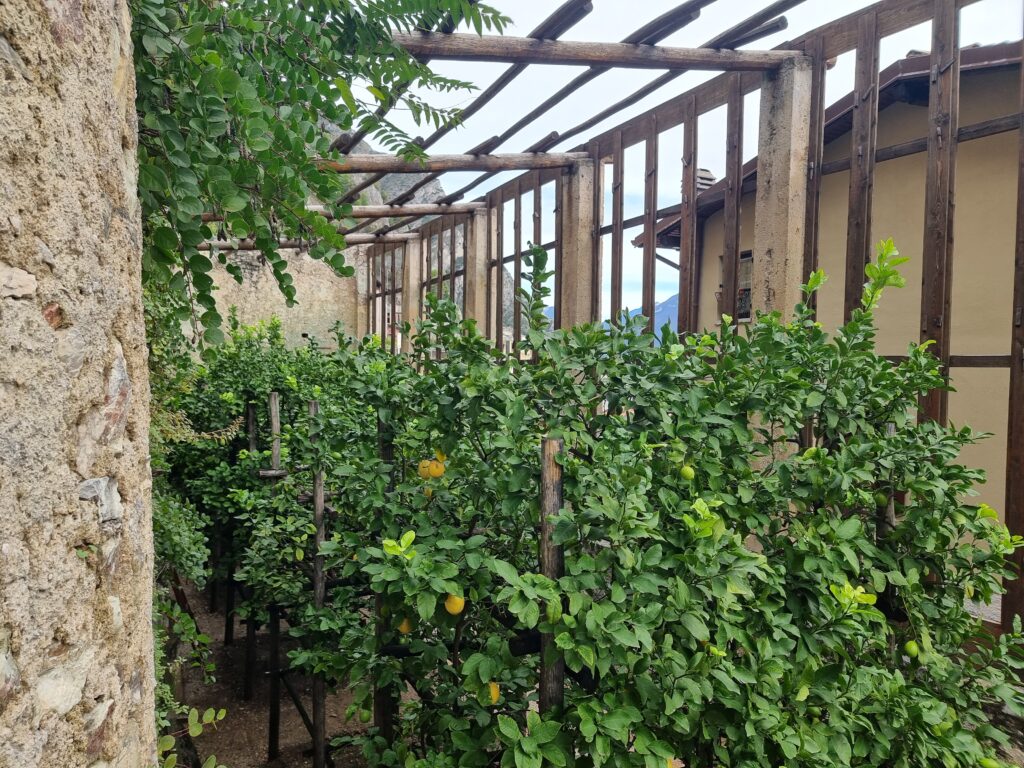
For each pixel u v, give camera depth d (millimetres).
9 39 733
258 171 1361
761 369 2094
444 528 1909
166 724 1915
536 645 1896
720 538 1605
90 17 894
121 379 966
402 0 1860
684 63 3795
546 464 1599
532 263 1818
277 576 3535
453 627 1934
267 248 1449
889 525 2260
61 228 816
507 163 5902
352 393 2379
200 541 2924
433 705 2176
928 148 3350
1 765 689
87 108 880
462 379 1806
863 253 3660
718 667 1601
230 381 5121
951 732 1813
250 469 4406
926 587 2266
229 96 1262
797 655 1784
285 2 1589
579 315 6305
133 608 990
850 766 1794
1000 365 3047
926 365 2291
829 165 3885
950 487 2150
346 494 2424
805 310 2377
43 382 780
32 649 748
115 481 943
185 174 1236
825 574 1835
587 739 1402
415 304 10992
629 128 5652
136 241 1077
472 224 8516
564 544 1646
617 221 5805
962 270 5273
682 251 5016
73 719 816
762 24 3629
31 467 756
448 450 1905
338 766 3486
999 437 5148
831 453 2322
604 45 3623
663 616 1562
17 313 742
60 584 800
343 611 2996
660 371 1898
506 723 1460
